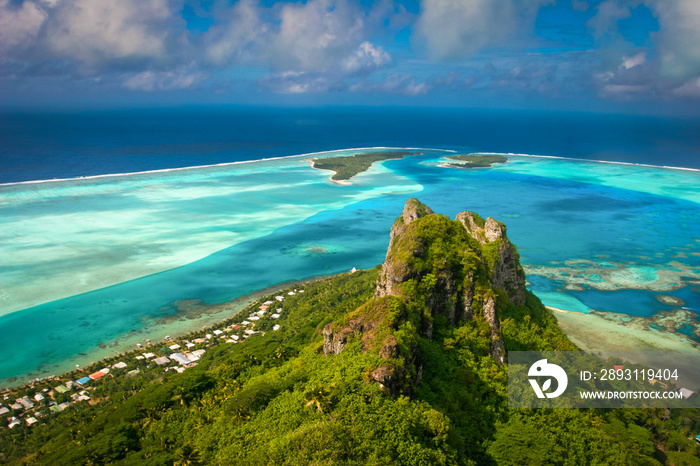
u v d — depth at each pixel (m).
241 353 116.75
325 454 56.97
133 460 71.69
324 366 75.50
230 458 63.72
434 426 62.88
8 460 91.88
